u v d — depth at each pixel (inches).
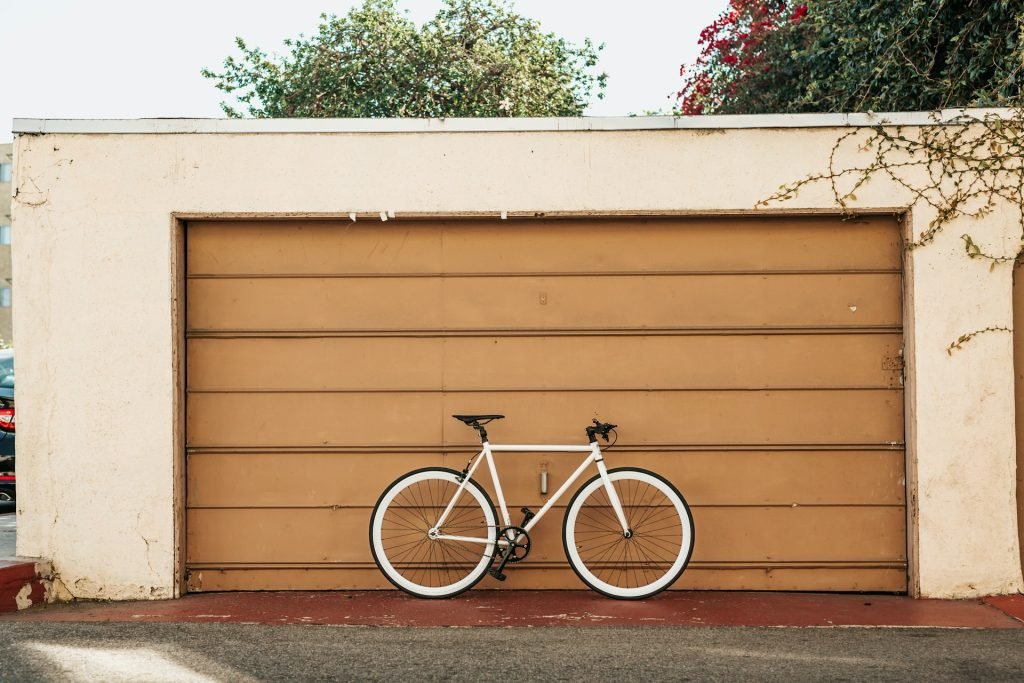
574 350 219.8
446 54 719.1
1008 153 210.5
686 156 213.5
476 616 194.9
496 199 214.5
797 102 486.0
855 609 200.7
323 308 220.5
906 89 387.5
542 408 219.8
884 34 386.0
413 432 219.8
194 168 214.2
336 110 705.0
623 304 219.1
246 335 219.9
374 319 220.5
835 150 212.5
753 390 218.4
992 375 209.9
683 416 218.5
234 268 219.9
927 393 210.1
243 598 212.4
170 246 214.2
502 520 215.5
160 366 213.2
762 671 156.7
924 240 210.7
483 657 164.6
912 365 211.5
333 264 220.4
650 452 218.5
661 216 216.4
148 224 213.9
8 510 376.8
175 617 194.5
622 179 213.8
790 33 523.2
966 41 364.8
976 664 160.4
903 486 216.7
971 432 209.6
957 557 209.5
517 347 219.9
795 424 217.9
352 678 152.7
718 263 218.5
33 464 213.3
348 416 219.8
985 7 356.2
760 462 218.1
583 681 151.6
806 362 218.1
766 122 212.8
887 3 386.6
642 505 217.8
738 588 217.3
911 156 211.5
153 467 212.8
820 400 217.9
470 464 218.4
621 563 217.8
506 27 744.3
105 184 213.6
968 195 210.7
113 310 213.2
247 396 219.9
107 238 213.5
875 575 216.4
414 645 172.4
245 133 214.8
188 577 218.1
